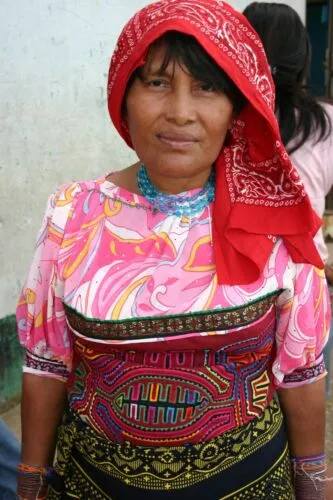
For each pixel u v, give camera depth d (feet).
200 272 4.02
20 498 4.86
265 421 4.31
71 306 4.09
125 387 4.09
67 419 4.44
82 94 10.87
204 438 4.11
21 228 10.47
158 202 4.13
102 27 10.93
